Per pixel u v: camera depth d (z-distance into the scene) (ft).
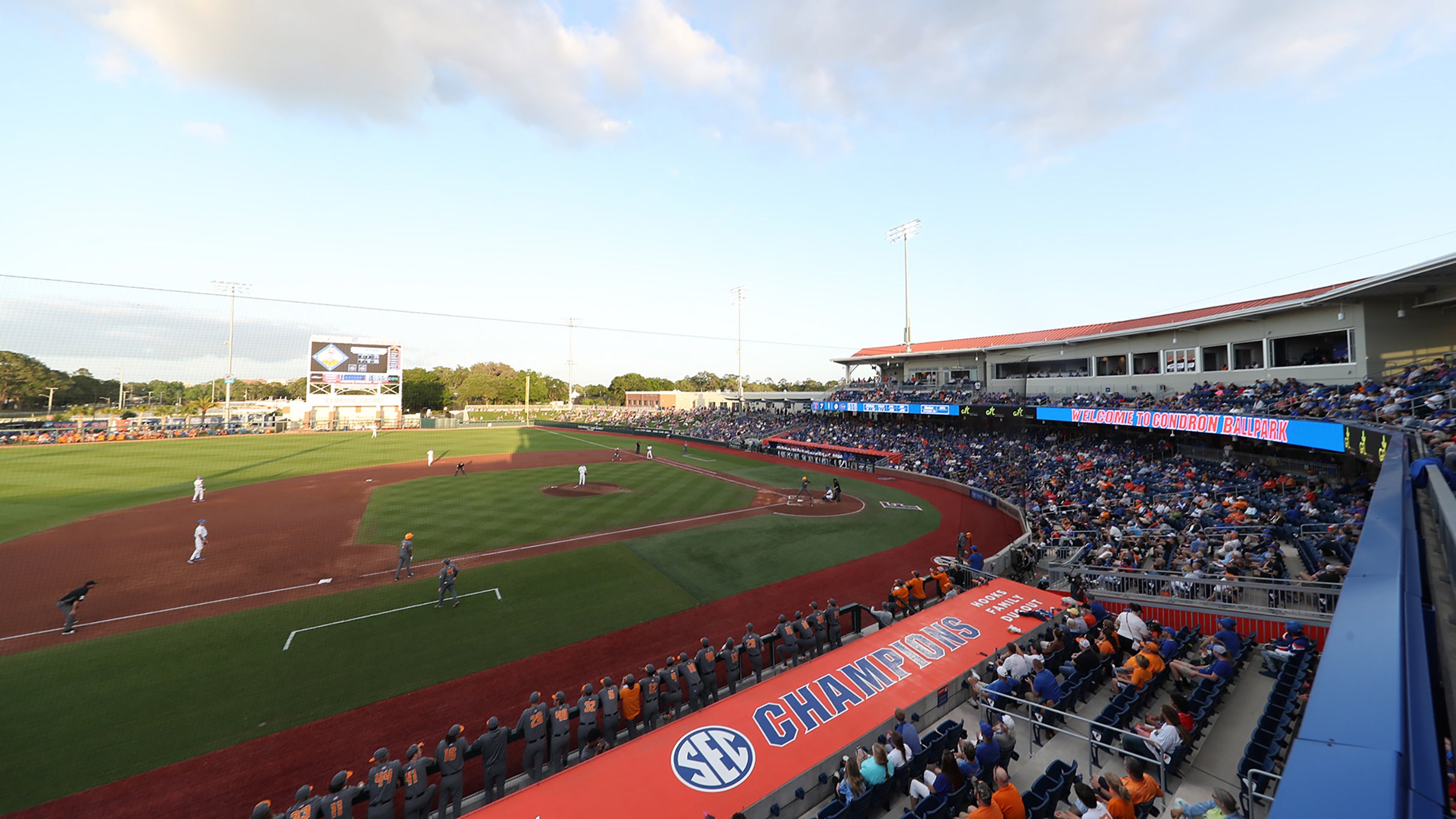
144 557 72.02
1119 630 43.37
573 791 29.01
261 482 126.52
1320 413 72.64
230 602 58.29
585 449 201.57
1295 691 32.89
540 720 33.81
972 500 116.47
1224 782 28.63
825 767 31.83
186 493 112.98
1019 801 23.71
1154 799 26.53
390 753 36.81
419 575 66.54
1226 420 80.64
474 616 55.93
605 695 36.17
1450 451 30.12
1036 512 89.92
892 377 211.00
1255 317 101.76
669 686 37.91
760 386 448.65
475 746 31.53
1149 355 131.34
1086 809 23.94
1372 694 7.43
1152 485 90.02
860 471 154.10
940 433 168.86
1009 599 51.44
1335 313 86.63
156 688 42.65
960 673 40.09
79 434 203.21
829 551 78.59
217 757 35.81
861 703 36.63
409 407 362.94
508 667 46.93
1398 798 5.12
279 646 49.42
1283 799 6.04
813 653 47.29
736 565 71.92
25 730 37.35
